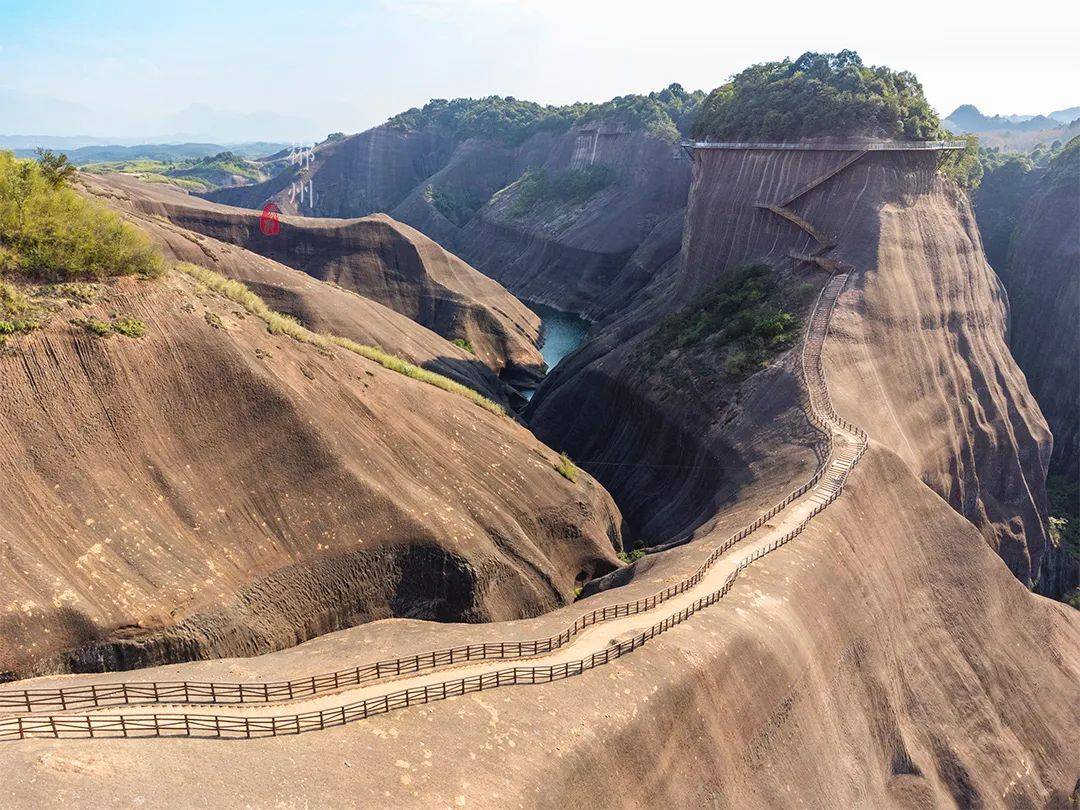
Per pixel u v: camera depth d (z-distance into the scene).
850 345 52.22
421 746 20.41
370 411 39.81
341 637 30.47
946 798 30.42
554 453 51.50
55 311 30.77
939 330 60.44
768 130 71.31
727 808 23.81
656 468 56.84
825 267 60.47
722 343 58.91
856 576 33.75
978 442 57.47
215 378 34.12
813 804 25.94
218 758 18.27
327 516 33.81
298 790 17.75
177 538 29.62
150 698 22.19
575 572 43.22
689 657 25.89
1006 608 39.28
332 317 69.69
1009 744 33.47
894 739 30.81
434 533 35.69
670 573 32.62
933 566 38.44
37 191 33.16
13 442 27.38
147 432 31.16
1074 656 40.19
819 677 29.06
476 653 26.25
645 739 22.98
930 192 69.31
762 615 28.89
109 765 17.03
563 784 20.50
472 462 42.94
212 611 28.39
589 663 25.27
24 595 24.41
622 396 64.56
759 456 45.62
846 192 64.38
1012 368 67.56
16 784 15.66
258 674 25.22
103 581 26.58
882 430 47.44
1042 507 61.44
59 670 24.28
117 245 34.69
